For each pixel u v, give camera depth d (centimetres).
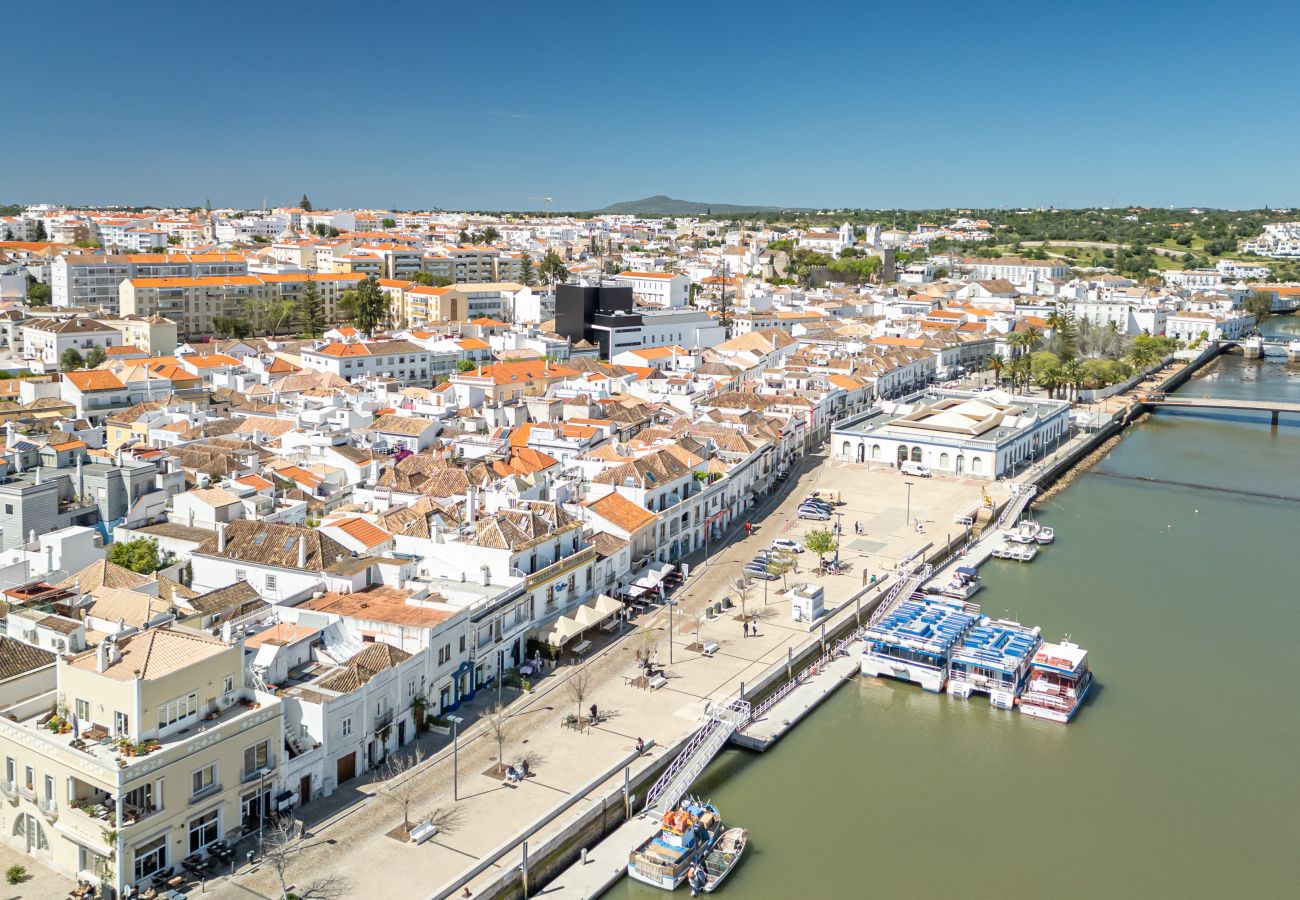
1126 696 14988
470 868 9825
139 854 9256
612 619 16075
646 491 18212
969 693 14800
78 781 9419
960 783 12562
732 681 14212
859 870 10781
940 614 16325
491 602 13575
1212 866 11056
